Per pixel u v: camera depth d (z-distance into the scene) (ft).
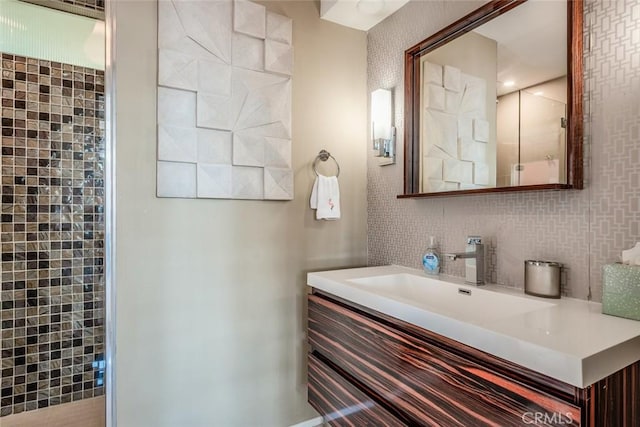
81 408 6.78
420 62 5.52
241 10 5.44
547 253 3.90
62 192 6.84
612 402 2.32
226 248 5.48
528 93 4.00
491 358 2.68
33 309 6.61
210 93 5.22
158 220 4.98
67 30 6.75
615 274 3.03
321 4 6.24
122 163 4.74
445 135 5.08
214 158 5.28
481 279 4.45
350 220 6.64
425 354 3.22
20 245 6.51
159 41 4.92
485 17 4.51
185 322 5.18
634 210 3.20
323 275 5.25
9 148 6.42
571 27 3.58
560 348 2.30
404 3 5.85
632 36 3.23
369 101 6.72
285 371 6.02
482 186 4.54
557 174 3.70
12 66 6.41
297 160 6.08
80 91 6.93
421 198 5.56
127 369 4.81
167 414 5.07
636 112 3.20
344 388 4.42
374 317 4.04
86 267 7.02
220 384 5.45
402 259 5.98
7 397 6.44
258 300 5.76
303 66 6.13
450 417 2.95
